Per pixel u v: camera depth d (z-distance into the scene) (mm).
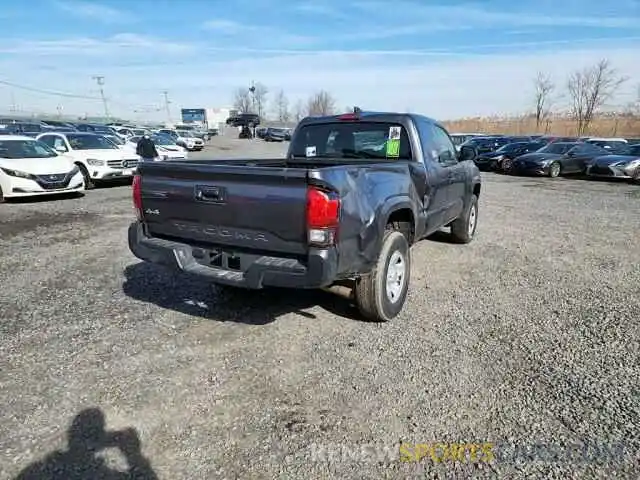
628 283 5113
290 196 3043
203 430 2568
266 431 2562
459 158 6250
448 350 3508
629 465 2316
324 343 3617
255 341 3645
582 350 3520
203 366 3252
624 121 50531
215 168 3312
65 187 10906
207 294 4664
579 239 7270
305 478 2227
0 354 3387
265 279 3189
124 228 7840
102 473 2244
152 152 4676
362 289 3820
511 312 4262
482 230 7945
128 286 4883
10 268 5477
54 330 3799
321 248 3027
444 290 4855
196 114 86188
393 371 3195
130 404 2797
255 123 75062
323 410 2754
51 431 2545
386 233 3939
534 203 11289
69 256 6027
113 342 3598
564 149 18891
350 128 5176
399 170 4137
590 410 2766
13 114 97125
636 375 3168
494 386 3016
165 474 2242
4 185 10352
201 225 3525
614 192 13539
